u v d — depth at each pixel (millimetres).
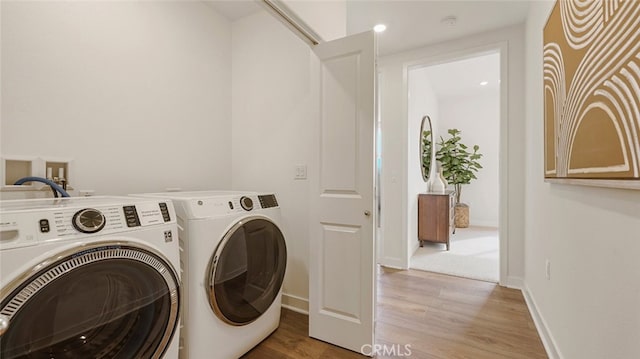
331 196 1783
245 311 1582
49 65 1464
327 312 1789
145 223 1113
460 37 2844
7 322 754
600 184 1017
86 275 914
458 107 6117
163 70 2023
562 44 1417
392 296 2473
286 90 2260
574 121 1250
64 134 1521
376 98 1700
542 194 1919
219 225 1455
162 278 1134
